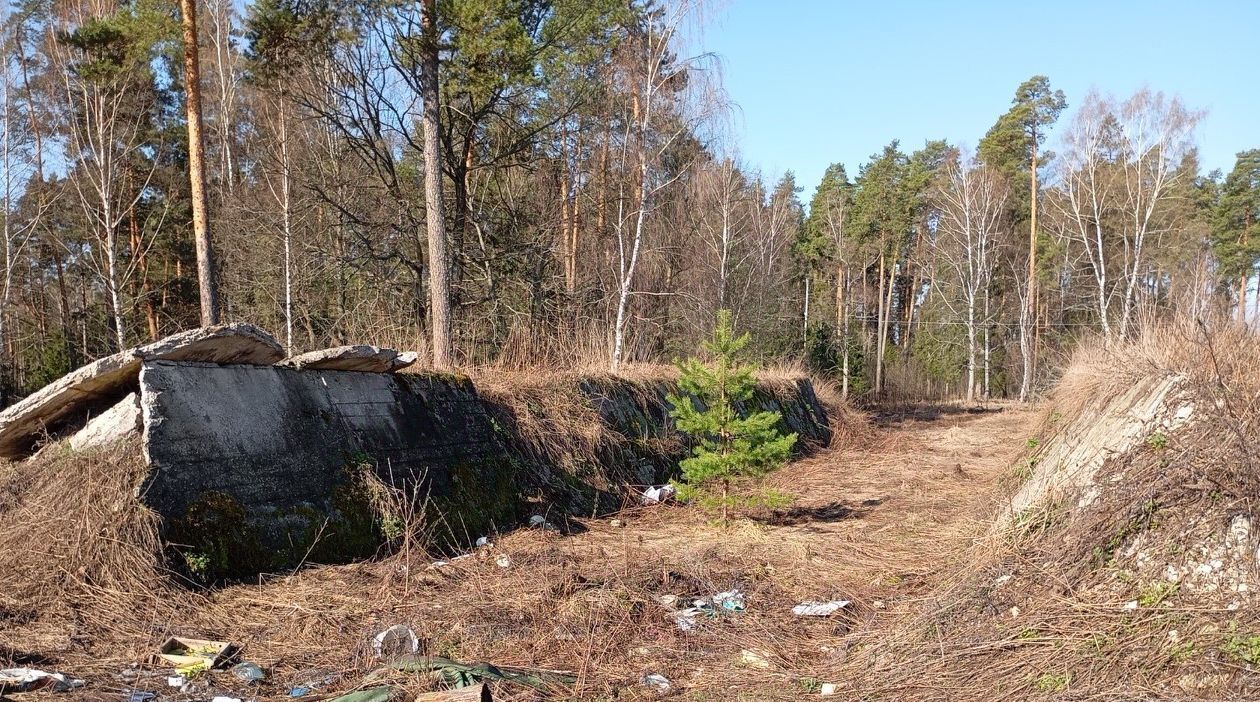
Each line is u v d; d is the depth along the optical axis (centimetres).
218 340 638
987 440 1892
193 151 1445
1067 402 998
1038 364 3709
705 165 2189
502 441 945
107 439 609
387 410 806
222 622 514
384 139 1861
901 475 1313
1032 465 884
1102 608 435
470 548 762
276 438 671
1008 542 572
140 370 614
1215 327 638
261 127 2302
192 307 2523
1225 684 355
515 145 1800
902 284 5116
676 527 908
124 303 2300
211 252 1469
